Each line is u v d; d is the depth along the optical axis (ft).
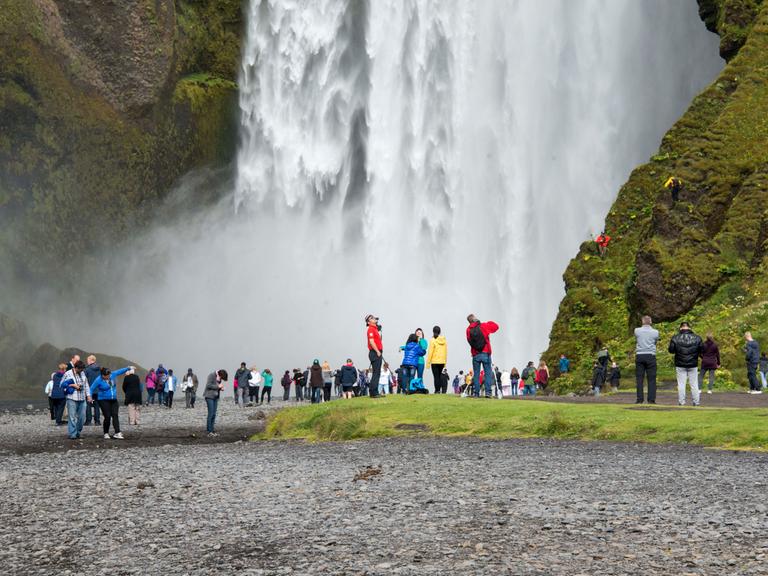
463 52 217.15
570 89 207.92
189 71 211.41
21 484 43.11
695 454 43.34
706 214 121.19
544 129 208.85
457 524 28.45
